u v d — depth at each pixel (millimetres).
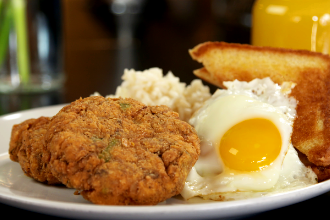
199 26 1089
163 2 1206
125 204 224
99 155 228
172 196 258
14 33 576
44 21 589
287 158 288
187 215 209
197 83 391
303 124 302
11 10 560
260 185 267
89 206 208
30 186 273
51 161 230
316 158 290
